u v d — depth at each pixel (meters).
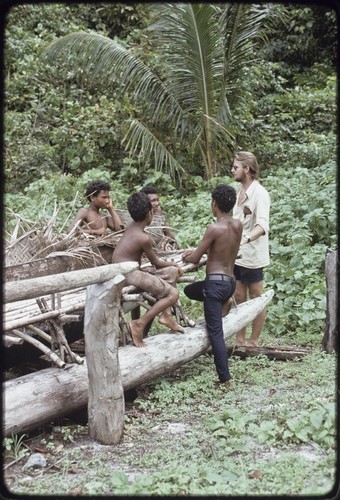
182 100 10.49
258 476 3.28
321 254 7.10
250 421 4.02
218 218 4.93
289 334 6.37
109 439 3.80
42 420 3.69
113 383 3.80
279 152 11.62
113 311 3.75
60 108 12.16
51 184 9.82
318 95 13.36
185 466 3.46
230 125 10.70
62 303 4.64
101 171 10.20
